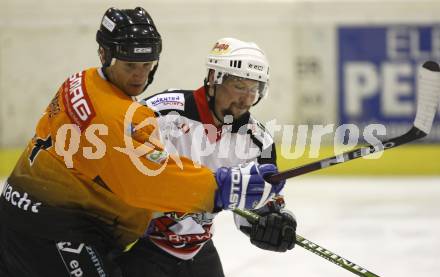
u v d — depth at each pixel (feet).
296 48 93.40
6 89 92.12
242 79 25.62
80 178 23.50
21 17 91.86
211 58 26.17
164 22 92.89
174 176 22.95
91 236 24.06
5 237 24.59
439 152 90.43
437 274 45.80
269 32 93.40
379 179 87.86
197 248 27.86
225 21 93.15
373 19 92.99
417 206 69.77
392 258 49.98
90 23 92.63
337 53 93.35
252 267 47.21
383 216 65.10
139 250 27.35
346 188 81.25
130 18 23.31
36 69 92.38
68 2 92.48
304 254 50.42
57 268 23.73
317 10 92.99
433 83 23.02
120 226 24.86
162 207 23.47
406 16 93.09
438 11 92.99
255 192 23.79
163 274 27.40
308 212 67.62
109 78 23.82
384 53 93.15
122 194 23.18
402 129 93.09
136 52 23.09
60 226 23.57
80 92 23.40
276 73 93.50
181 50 93.35
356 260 49.57
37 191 23.85
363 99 93.40
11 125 92.48
